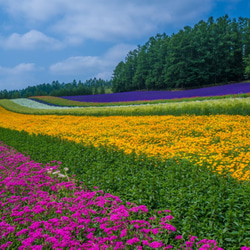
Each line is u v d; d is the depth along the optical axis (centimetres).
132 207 591
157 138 1358
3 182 780
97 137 1468
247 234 471
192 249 463
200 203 569
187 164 809
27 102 6425
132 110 2609
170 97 4456
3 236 500
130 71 10425
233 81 8056
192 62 7700
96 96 6769
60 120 2656
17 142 1395
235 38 7869
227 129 1519
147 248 478
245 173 702
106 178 771
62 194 745
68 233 493
